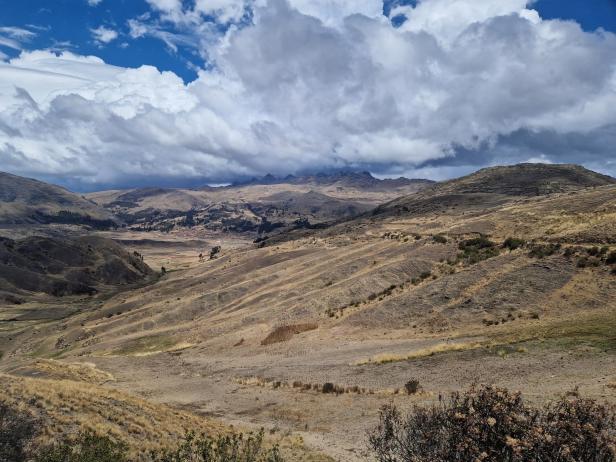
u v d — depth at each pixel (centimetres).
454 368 3428
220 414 3475
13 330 15588
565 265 5338
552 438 1028
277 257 15562
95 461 1639
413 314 5650
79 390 2716
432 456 1146
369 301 7081
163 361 6284
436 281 6419
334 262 11419
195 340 8031
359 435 2538
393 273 7906
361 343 5203
